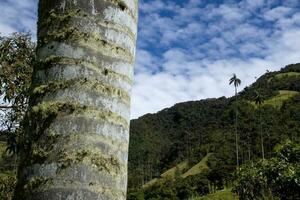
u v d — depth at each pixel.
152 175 129.75
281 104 124.06
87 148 1.84
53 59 1.96
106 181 1.84
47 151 1.84
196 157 114.19
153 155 151.62
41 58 2.01
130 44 2.11
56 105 1.89
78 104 1.89
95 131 1.87
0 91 8.42
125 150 1.98
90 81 1.92
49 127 1.87
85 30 1.98
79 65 1.93
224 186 79.88
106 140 1.89
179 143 139.62
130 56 2.10
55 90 1.91
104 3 2.03
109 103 1.94
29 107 1.99
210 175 91.94
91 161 1.83
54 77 1.94
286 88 137.50
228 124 127.06
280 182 22.09
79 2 2.01
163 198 87.56
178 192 88.81
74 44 1.96
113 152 1.90
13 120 8.32
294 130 98.88
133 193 95.06
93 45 1.97
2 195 8.24
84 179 1.80
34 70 2.06
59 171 1.80
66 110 1.88
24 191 1.84
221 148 107.50
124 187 1.94
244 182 29.12
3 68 8.42
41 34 2.06
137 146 159.62
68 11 2.01
